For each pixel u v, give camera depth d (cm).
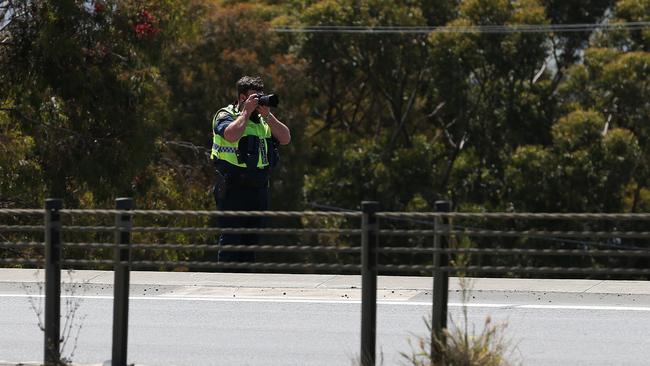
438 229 2736
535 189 14400
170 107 13038
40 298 3900
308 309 4019
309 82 15688
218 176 4166
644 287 4312
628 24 15962
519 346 3403
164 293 4350
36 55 8912
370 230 2756
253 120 4134
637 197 15150
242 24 14088
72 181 9550
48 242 2898
